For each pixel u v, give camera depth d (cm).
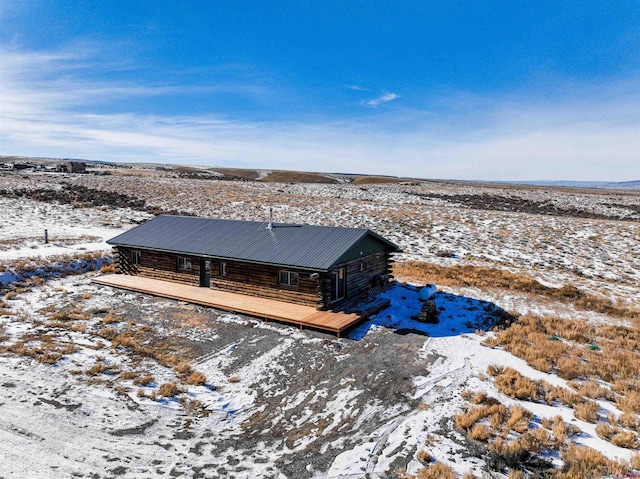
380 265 2022
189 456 802
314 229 1873
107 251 2509
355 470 750
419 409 962
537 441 818
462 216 4259
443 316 1653
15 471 708
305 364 1211
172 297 1767
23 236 2723
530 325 1558
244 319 1555
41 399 940
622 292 2156
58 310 1605
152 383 1078
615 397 1017
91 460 761
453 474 717
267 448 838
